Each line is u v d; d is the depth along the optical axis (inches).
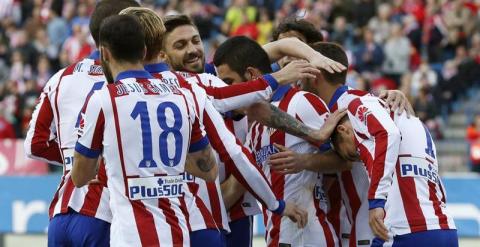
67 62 1870.1
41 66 1855.3
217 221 566.9
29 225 1296.8
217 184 569.3
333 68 582.6
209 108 523.5
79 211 550.0
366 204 620.7
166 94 504.7
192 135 511.8
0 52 1931.6
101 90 498.9
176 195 501.7
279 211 555.8
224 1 2071.9
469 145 1470.2
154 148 495.5
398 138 552.7
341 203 631.8
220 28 1918.1
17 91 1774.1
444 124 1748.3
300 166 596.4
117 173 494.6
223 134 524.7
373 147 559.2
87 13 2005.4
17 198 1301.7
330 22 1926.7
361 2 1948.8
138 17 520.4
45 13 2030.0
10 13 2123.5
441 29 1899.6
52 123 579.2
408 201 567.5
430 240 563.5
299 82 645.9
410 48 1828.2
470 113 1754.4
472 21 1908.2
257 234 1167.0
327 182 629.0
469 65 1791.3
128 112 493.7
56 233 558.9
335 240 621.0
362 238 621.0
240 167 528.7
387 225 566.9
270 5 1979.6
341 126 589.3
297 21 652.1
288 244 616.4
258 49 609.3
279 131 615.2
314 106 607.8
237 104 547.5
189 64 586.2
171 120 500.1
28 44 1931.6
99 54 560.4
